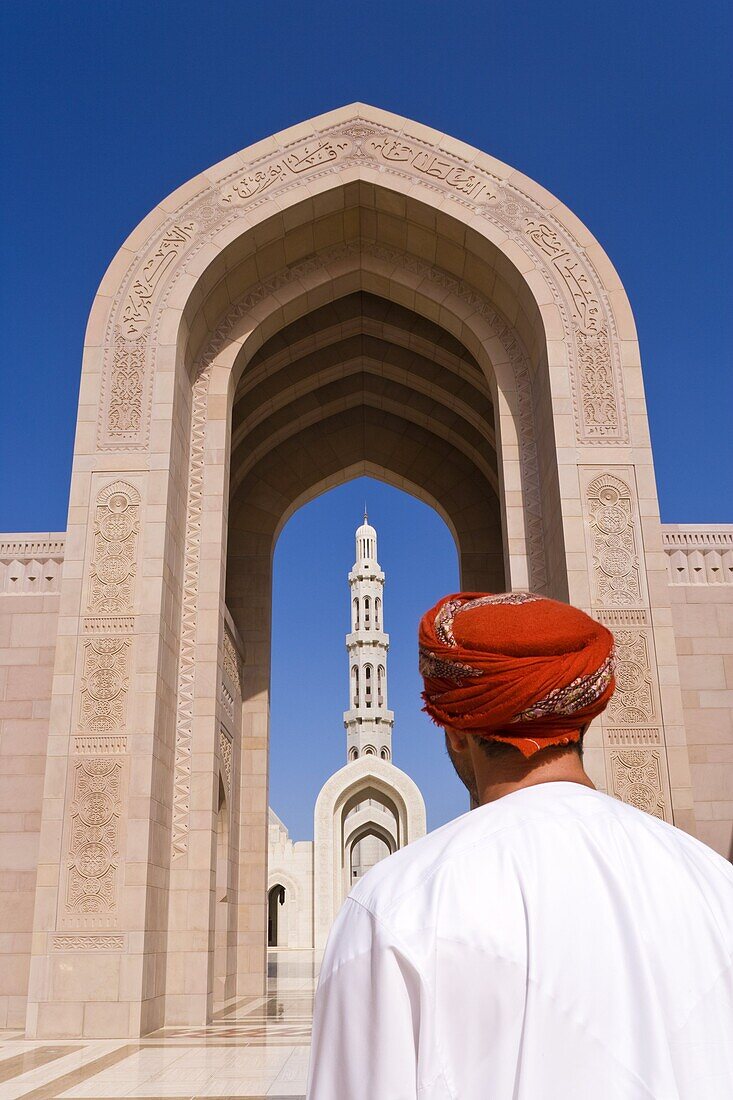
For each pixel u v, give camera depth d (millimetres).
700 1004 1034
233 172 15305
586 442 13633
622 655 12594
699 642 14086
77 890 11500
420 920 1071
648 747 12172
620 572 12984
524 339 15430
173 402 13914
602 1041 987
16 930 12547
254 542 20203
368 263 16156
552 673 1274
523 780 1321
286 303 15945
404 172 15336
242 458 19891
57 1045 10266
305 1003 15805
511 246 14781
